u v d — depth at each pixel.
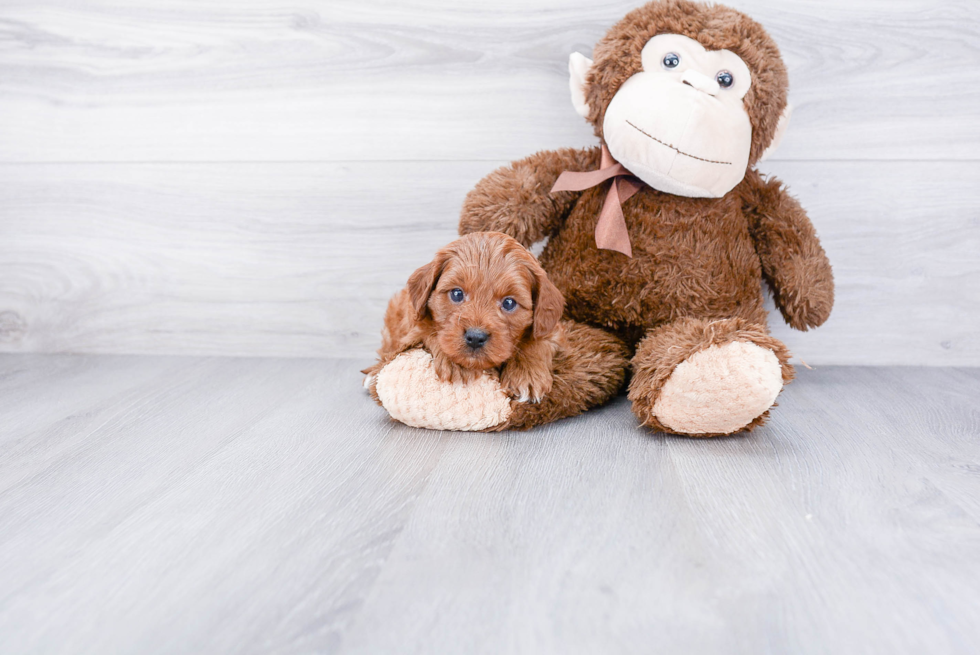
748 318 1.37
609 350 1.35
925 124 1.55
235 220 1.70
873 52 1.53
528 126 1.61
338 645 0.63
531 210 1.36
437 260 1.15
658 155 1.24
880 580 0.74
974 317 1.62
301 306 1.73
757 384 1.09
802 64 1.54
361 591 0.72
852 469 1.04
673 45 1.27
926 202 1.58
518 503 0.93
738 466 1.05
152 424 1.26
